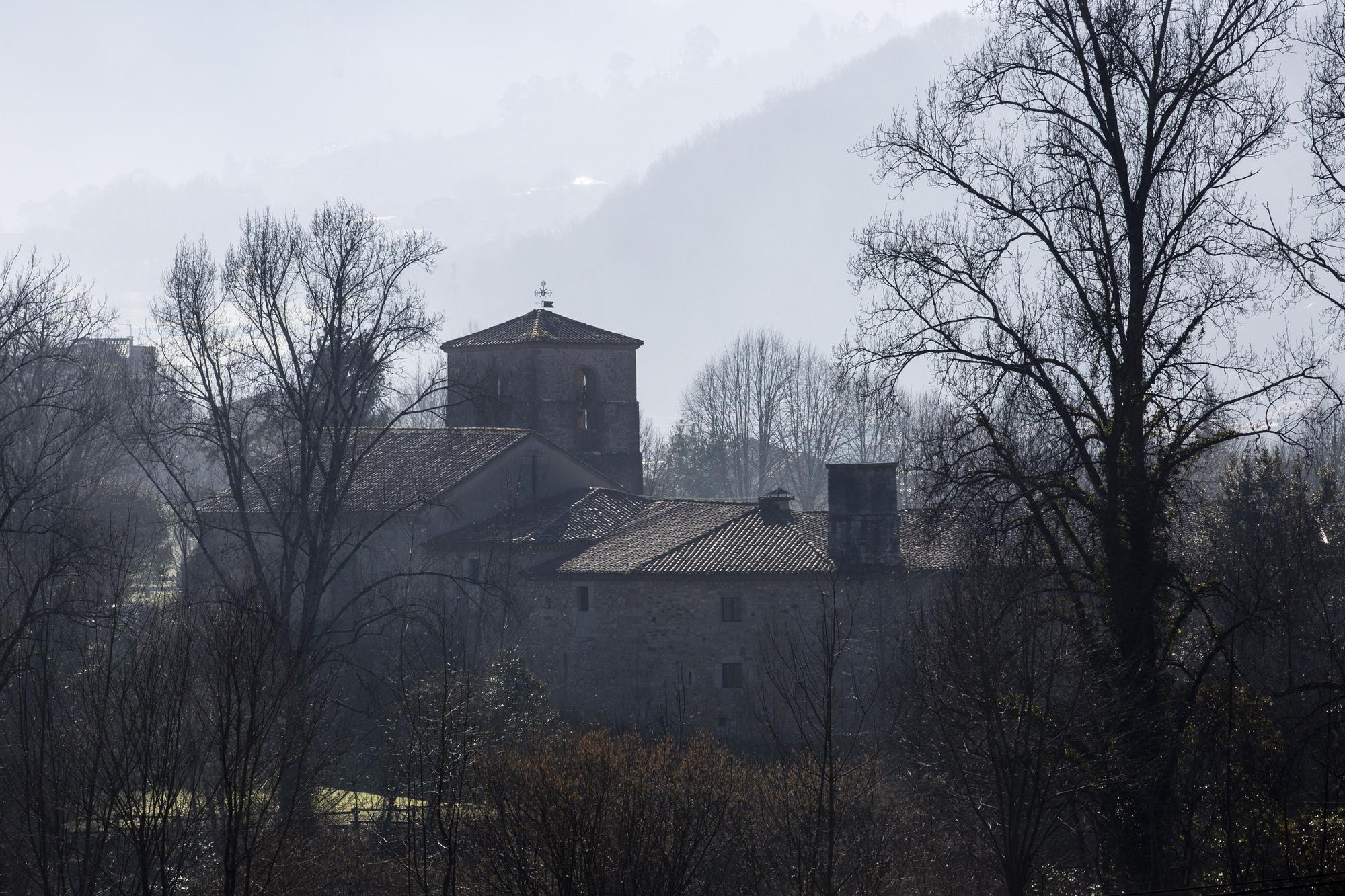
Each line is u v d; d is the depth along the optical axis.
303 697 66.44
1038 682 63.34
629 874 53.56
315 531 91.50
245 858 52.91
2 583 84.12
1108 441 63.25
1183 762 65.44
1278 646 80.75
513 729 80.69
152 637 65.25
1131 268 63.28
